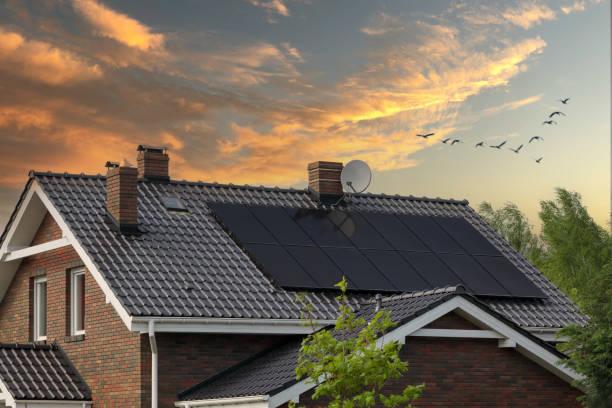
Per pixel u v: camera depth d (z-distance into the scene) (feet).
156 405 87.40
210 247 98.02
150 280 90.33
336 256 100.99
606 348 86.07
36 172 101.35
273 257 97.76
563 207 201.57
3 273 109.19
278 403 79.46
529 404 90.74
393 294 97.91
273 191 111.75
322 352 73.77
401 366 71.61
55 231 103.76
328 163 113.09
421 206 117.19
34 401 91.30
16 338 108.68
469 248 109.29
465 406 88.43
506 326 89.04
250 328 89.35
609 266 89.92
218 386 87.45
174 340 89.04
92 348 95.25
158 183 107.14
